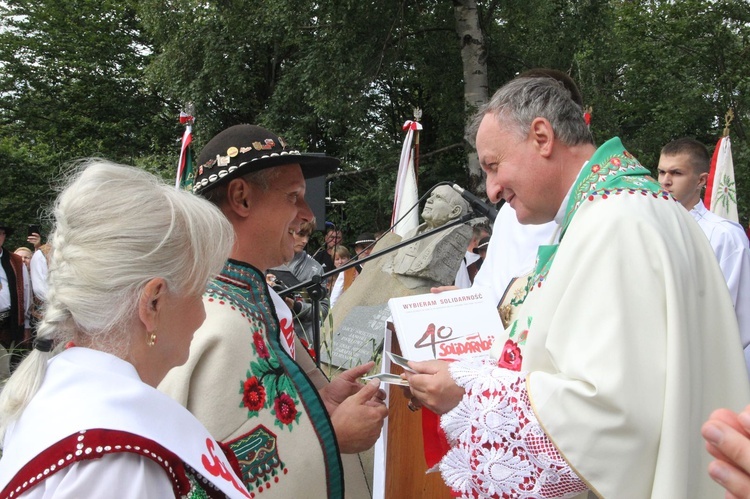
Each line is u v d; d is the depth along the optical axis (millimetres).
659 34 16672
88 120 21156
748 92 15625
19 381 1101
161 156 19359
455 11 12250
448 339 2176
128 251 1124
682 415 1518
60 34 20703
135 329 1167
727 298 1753
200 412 1536
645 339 1579
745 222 14812
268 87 16188
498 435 1659
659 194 1796
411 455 2766
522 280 2428
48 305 1143
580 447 1548
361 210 14609
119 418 1035
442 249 4141
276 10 13039
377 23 12672
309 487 1644
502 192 1981
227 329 1621
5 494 987
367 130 13875
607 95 15250
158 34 14977
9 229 7637
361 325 4078
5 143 20531
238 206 1849
